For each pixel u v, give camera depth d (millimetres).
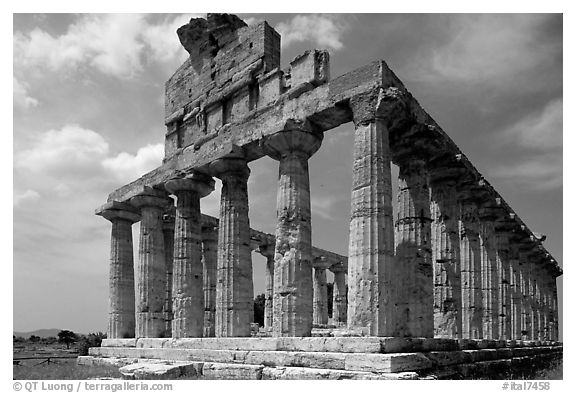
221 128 26469
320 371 17016
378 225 18703
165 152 31188
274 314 21781
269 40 25922
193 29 29781
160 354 25938
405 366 16172
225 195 25766
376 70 19891
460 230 27781
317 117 21828
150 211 31531
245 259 25344
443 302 24031
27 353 48406
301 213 22250
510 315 32531
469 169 25125
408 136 21703
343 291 53500
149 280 30672
